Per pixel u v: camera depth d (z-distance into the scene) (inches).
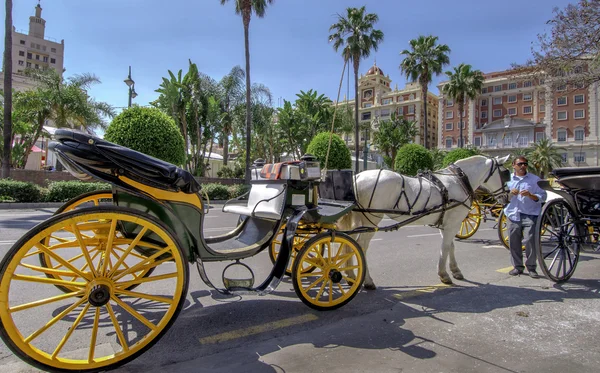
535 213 233.9
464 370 121.3
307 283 220.2
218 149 2313.0
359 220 207.2
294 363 124.5
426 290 208.5
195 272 238.5
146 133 650.2
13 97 894.4
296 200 173.2
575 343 143.0
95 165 123.8
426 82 1411.2
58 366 110.6
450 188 222.7
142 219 122.6
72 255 254.4
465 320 164.6
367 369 121.0
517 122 2691.9
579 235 239.0
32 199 596.7
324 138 887.7
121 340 119.8
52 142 128.9
